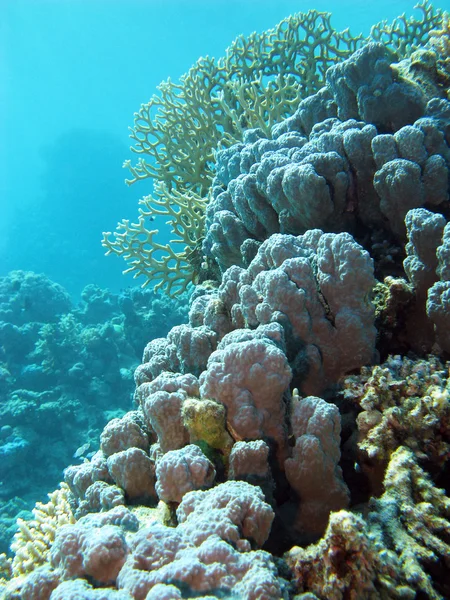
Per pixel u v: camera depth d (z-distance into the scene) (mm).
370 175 3012
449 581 1421
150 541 1283
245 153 4117
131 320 13016
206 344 2664
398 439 1798
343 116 3652
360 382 2164
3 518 8695
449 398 1785
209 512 1362
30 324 13375
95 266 48594
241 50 7238
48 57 82438
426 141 2834
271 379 1812
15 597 1973
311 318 2309
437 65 3467
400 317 2469
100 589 1176
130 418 2486
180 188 6688
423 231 2256
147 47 85062
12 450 9648
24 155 85500
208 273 5070
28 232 57875
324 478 1726
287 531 1796
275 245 2518
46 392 11180
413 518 1501
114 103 91625
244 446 1723
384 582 1276
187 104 6398
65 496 3342
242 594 1101
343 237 2232
